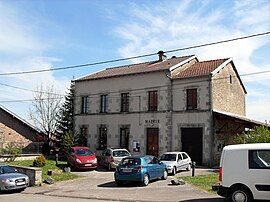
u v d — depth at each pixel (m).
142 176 17.81
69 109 42.09
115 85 34.25
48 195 16.28
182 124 29.44
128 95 33.34
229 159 11.99
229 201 13.04
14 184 17.44
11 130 36.97
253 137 22.11
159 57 36.38
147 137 31.56
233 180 11.78
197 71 30.22
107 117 34.50
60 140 38.94
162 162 21.05
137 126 32.16
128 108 33.12
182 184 18.00
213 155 27.72
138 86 32.53
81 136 35.53
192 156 28.73
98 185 19.06
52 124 42.91
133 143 32.22
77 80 37.22
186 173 23.11
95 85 35.91
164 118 30.42
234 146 12.12
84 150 27.06
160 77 31.06
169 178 20.67
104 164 27.09
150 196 14.72
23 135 38.06
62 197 15.41
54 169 24.66
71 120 41.44
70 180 21.33
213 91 28.67
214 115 28.25
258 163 11.59
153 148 31.02
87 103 36.53
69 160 26.67
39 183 19.72
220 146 28.55
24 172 20.16
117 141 33.44
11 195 16.42
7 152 29.33
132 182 18.73
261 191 11.40
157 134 30.91
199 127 28.52
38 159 25.70
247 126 28.94
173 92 30.33
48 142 39.97
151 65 34.59
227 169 11.95
